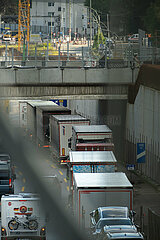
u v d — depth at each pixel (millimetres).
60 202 38062
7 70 83062
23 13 149625
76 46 175875
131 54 78812
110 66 81500
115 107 79125
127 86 77250
